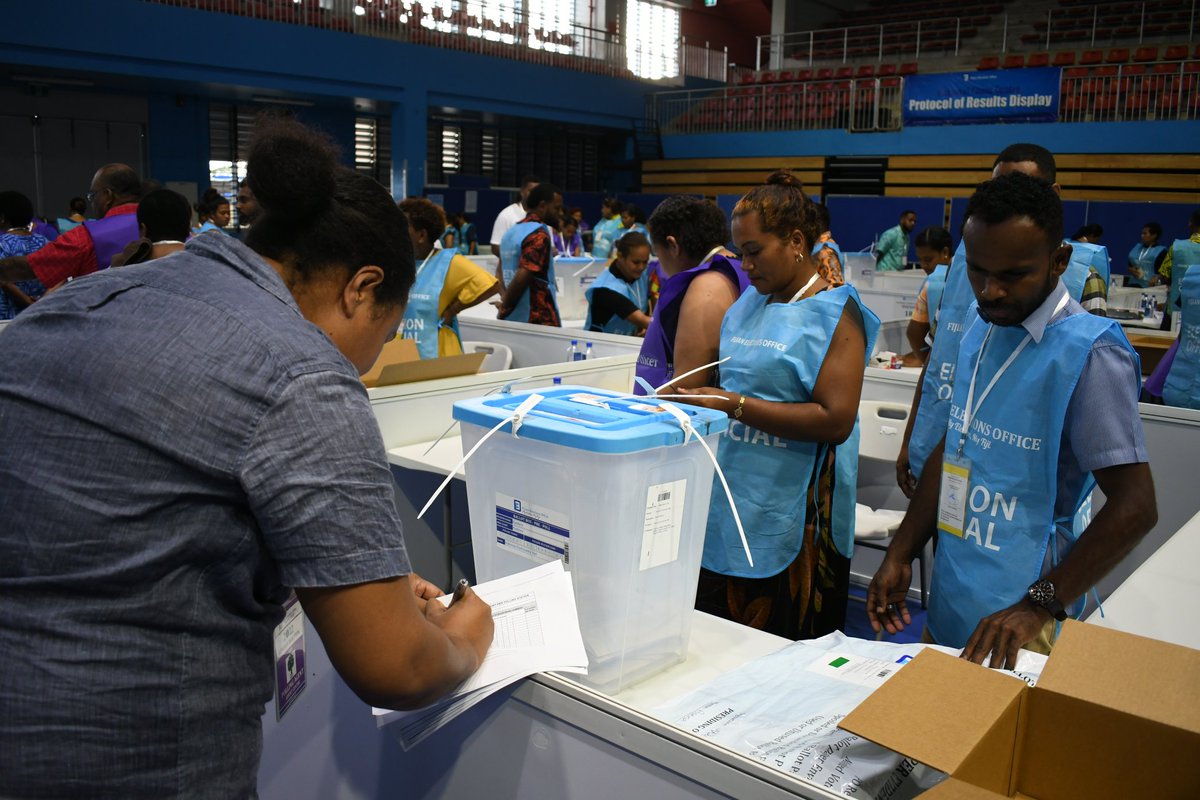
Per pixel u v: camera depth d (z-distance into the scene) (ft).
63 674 2.52
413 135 42.68
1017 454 4.46
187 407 2.52
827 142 46.37
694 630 4.51
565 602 3.62
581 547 3.67
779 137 47.75
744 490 6.04
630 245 13.17
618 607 3.72
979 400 4.66
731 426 6.06
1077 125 39.45
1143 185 38.34
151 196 9.63
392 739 3.94
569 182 56.54
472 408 3.96
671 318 7.30
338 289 2.95
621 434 3.49
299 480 2.56
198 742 2.69
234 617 2.76
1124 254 37.55
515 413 3.74
